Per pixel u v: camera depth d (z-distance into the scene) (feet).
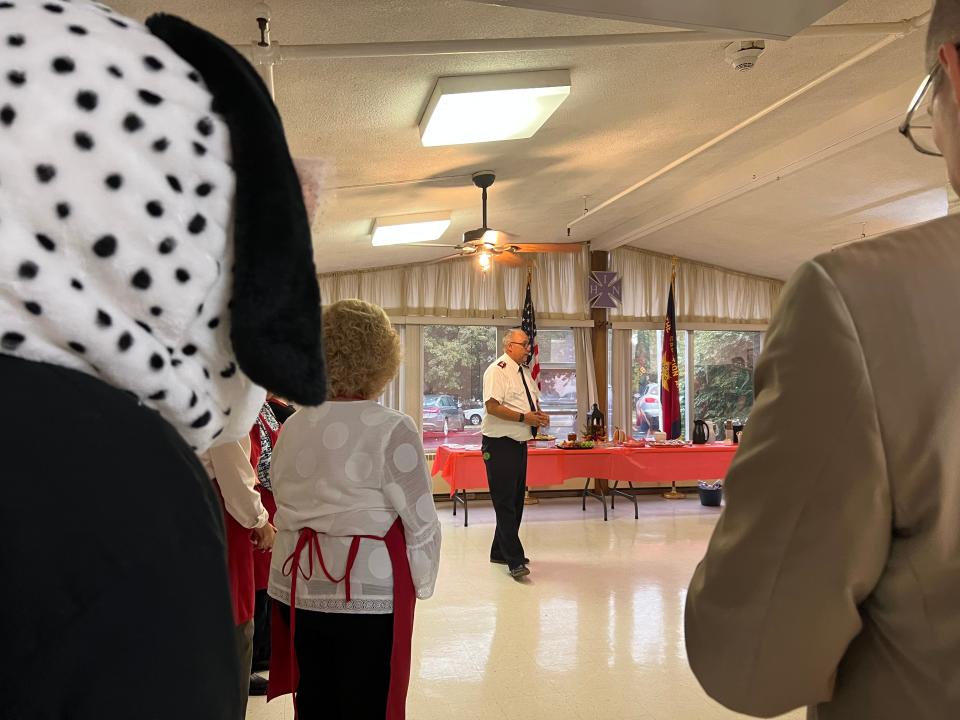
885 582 2.15
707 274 29.76
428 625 12.30
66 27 1.35
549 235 27.09
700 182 20.83
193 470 1.39
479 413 27.55
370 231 21.13
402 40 9.95
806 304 2.21
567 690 9.66
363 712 5.42
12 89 1.26
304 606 5.51
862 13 11.26
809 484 2.14
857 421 2.08
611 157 17.71
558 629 12.10
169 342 1.43
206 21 8.67
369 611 5.38
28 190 1.24
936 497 2.05
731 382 29.96
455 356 27.55
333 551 5.44
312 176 1.91
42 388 1.22
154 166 1.35
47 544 1.12
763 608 2.22
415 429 5.68
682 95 13.80
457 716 8.89
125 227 1.30
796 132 16.75
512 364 16.17
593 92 13.04
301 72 10.28
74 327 1.26
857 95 14.65
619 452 21.30
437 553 5.68
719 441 26.18
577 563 16.65
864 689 2.20
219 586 1.31
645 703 9.26
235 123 1.47
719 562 2.36
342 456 5.51
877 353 2.09
